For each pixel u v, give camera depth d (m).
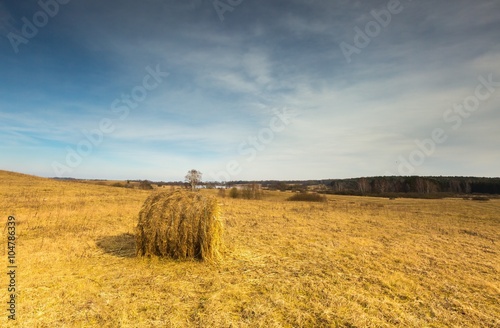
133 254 8.21
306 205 27.12
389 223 15.73
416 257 8.56
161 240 7.75
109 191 30.36
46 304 5.02
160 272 6.79
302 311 4.93
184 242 7.66
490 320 4.86
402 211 22.94
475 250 9.83
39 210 15.63
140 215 8.09
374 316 4.81
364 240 10.73
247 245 9.52
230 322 4.49
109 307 4.94
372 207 26.12
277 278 6.50
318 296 5.55
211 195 8.53
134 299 5.26
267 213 18.69
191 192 8.78
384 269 7.27
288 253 8.65
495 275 7.18
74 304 5.03
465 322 4.75
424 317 4.87
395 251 9.20
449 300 5.56
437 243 10.80
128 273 6.66
